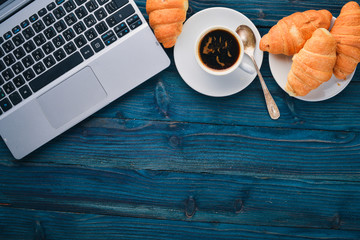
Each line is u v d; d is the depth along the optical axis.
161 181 0.94
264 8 0.90
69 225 0.96
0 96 0.86
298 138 0.92
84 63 0.84
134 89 0.92
